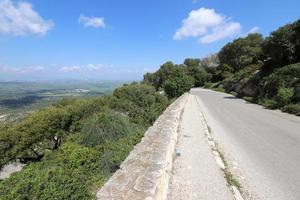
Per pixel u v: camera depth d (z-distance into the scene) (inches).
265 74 1141.1
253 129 449.4
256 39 2726.4
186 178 213.2
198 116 586.2
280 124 505.7
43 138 810.8
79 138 473.4
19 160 804.0
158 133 257.1
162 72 2659.9
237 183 207.8
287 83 853.8
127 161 168.9
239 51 2736.2
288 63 1053.8
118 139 440.1
